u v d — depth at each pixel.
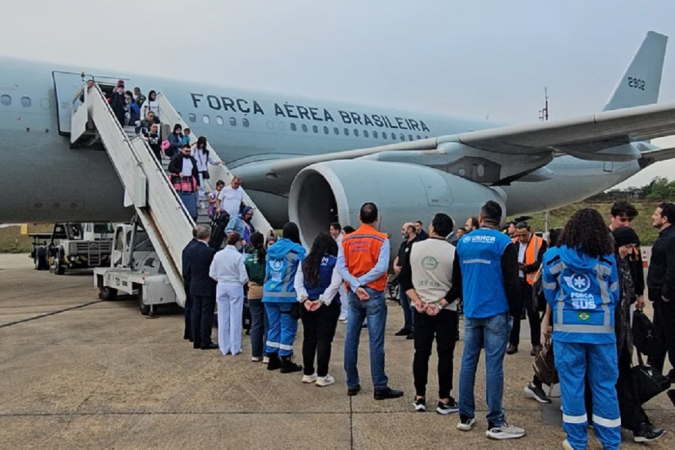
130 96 11.22
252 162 12.91
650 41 18.03
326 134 14.25
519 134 10.03
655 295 5.08
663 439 4.11
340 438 4.04
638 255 5.34
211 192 9.91
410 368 5.99
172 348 6.86
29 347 6.83
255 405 4.77
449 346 4.54
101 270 11.12
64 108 11.01
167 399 4.90
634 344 4.57
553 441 4.03
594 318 3.70
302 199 10.02
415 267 4.57
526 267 6.60
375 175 9.37
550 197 16.67
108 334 7.64
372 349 4.93
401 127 16.06
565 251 3.77
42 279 17.09
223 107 12.73
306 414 4.55
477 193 10.35
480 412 4.66
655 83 18.31
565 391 3.78
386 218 9.16
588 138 10.29
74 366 5.95
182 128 10.80
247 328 7.98
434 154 10.50
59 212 11.87
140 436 4.05
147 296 9.05
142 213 9.32
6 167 10.55
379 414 4.57
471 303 4.14
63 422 4.32
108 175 11.60
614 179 17.78
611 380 3.75
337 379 5.57
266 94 13.86
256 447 3.86
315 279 5.28
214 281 6.86
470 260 4.20
